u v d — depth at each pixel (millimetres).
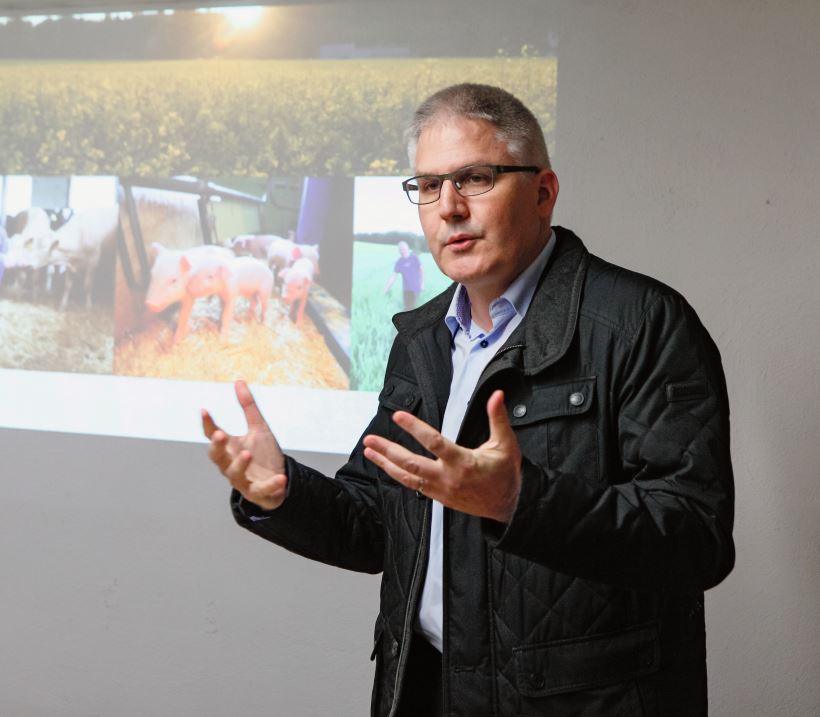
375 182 2625
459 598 1361
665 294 1356
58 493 2855
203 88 2748
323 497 1494
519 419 1358
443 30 2572
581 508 1142
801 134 2314
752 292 2348
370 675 2652
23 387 2879
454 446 1074
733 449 2363
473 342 1486
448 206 1379
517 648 1319
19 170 2875
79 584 2846
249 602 2738
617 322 1344
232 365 2729
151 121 2787
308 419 2664
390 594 1484
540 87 2488
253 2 2715
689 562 1195
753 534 2359
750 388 2352
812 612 2334
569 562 1154
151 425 2793
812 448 2320
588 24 2449
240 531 2738
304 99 2678
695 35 2375
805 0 2305
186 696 2777
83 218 2836
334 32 2656
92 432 2832
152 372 2793
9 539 2891
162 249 2779
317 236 2666
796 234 2320
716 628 2393
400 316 1624
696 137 2377
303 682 2699
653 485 1245
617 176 2426
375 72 2625
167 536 2785
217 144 2738
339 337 2646
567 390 1344
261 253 2707
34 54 2859
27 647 2889
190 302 2760
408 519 1460
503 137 1385
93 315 2830
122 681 2818
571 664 1298
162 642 2793
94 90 2826
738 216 2354
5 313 2881
